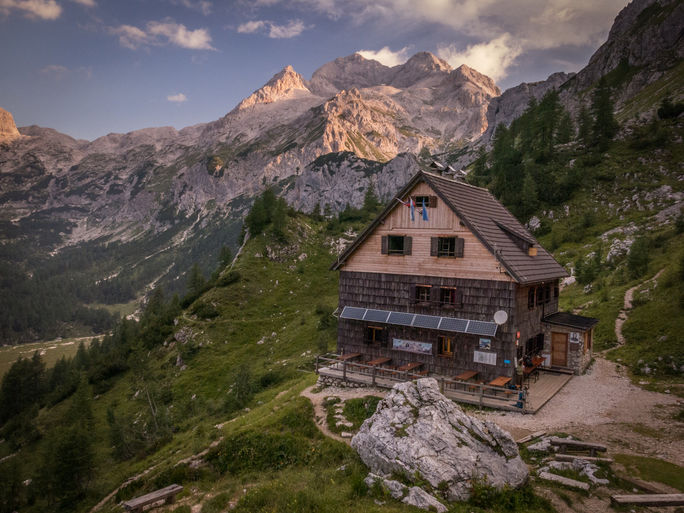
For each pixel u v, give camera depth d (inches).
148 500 684.7
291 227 4699.8
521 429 821.9
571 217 3676.2
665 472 622.8
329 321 2706.7
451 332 1109.7
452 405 663.8
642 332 1453.0
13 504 1796.3
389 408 685.9
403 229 1198.9
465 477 556.1
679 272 1675.7
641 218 3176.7
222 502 684.1
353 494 563.5
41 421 3240.7
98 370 3622.0
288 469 791.7
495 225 1207.6
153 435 1806.1
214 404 1962.4
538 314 1227.2
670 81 6520.7
